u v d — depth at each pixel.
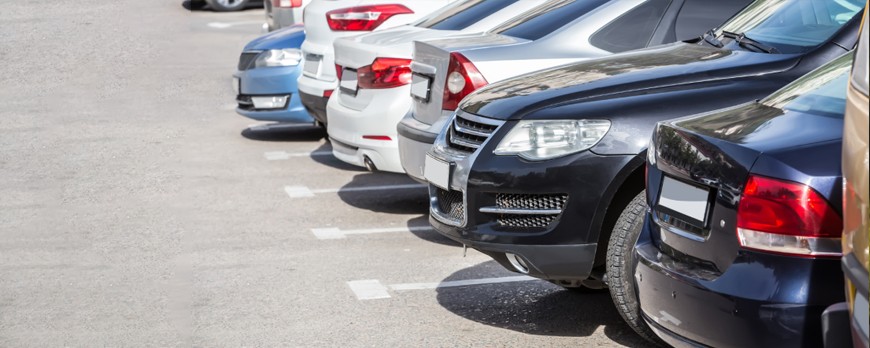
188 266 7.69
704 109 5.61
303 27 12.93
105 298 6.97
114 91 15.31
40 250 8.18
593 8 7.73
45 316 6.64
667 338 4.66
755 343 4.18
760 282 4.14
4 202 9.77
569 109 5.73
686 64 6.06
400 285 7.12
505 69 7.34
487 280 7.18
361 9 10.82
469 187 5.93
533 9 8.44
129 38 19.28
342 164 11.51
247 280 7.31
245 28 22.34
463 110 6.31
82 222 9.04
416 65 7.90
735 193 4.24
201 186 10.41
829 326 3.65
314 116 11.27
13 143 12.30
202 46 19.61
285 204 9.64
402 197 9.89
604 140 5.59
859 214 3.26
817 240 4.02
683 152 4.58
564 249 5.67
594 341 5.96
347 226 8.80
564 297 6.77
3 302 6.93
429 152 6.50
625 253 5.55
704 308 4.35
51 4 22.56
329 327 6.32
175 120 13.76
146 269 7.64
